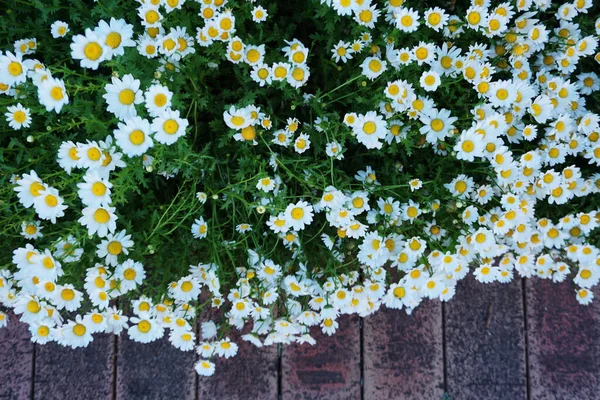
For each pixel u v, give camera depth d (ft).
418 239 3.40
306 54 3.36
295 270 3.60
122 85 3.16
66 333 3.36
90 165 3.19
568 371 4.00
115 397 3.89
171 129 3.18
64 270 3.39
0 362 3.87
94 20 3.44
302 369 3.93
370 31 3.47
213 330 3.52
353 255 3.57
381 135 3.34
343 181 3.47
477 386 3.97
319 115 3.40
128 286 3.34
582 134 3.55
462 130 3.44
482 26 3.43
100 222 3.22
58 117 3.43
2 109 3.31
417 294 3.52
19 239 3.53
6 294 3.38
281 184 3.42
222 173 3.50
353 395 3.94
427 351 3.97
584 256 3.58
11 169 3.35
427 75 3.32
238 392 3.92
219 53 3.36
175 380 3.91
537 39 3.48
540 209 3.68
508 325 3.99
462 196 3.46
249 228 3.43
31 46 3.44
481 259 3.58
